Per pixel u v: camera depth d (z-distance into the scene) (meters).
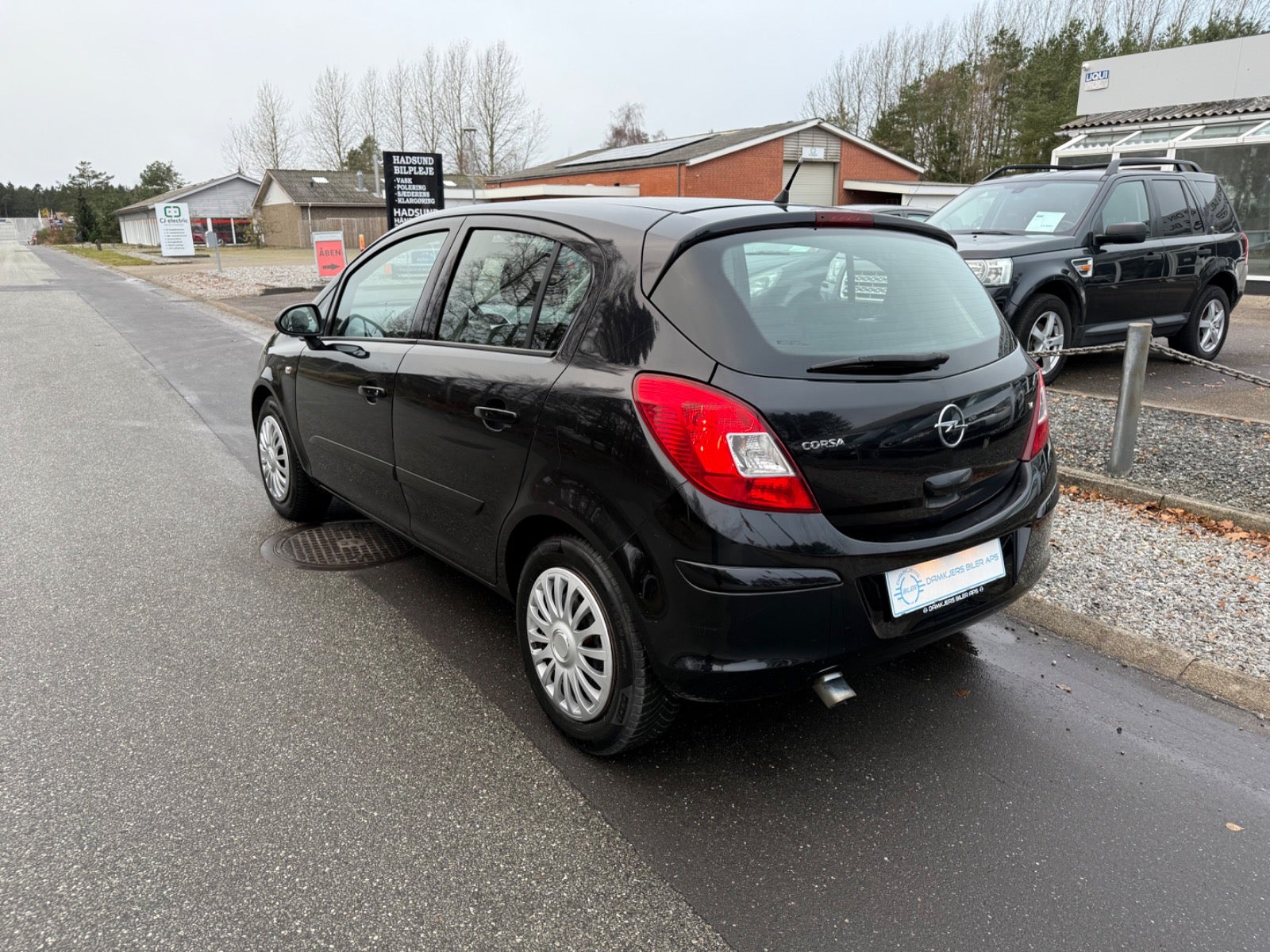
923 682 3.37
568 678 2.86
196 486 5.80
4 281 30.44
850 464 2.42
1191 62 20.44
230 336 14.11
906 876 2.35
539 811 2.60
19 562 4.48
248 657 3.51
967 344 2.84
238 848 2.41
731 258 2.55
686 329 2.44
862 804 2.65
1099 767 2.84
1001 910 2.23
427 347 3.43
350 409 3.93
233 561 4.49
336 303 4.27
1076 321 7.78
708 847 2.46
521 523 2.91
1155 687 3.34
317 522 5.08
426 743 2.93
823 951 2.10
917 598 2.57
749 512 2.32
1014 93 50.50
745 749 2.94
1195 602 3.84
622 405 2.49
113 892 2.24
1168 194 8.59
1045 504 2.97
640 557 2.46
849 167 37.28
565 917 2.19
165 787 2.67
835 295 2.65
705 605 2.36
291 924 2.15
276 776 2.74
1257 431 6.23
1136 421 5.27
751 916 2.20
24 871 2.31
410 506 3.62
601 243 2.78
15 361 11.36
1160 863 2.40
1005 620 3.88
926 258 3.03
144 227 79.19
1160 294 8.38
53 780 2.70
